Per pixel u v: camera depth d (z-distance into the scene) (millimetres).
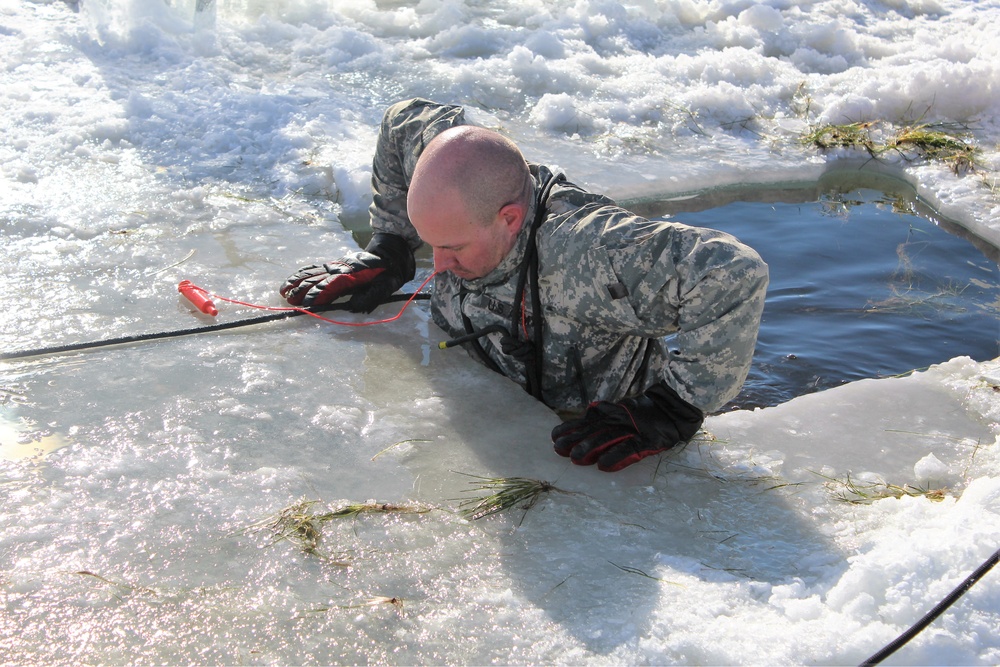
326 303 3818
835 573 2473
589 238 2865
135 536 2605
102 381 3320
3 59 6105
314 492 2812
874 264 4719
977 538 2420
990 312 4320
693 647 2207
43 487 2781
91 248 4242
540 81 6520
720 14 8180
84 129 5340
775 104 6551
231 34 6926
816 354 3992
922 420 3340
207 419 3133
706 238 2768
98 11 6688
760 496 2869
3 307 3746
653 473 2957
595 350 3223
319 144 5398
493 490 2838
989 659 2121
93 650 2244
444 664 2215
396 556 2559
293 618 2344
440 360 3576
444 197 2809
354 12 7676
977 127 6328
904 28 8047
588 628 2307
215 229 4520
